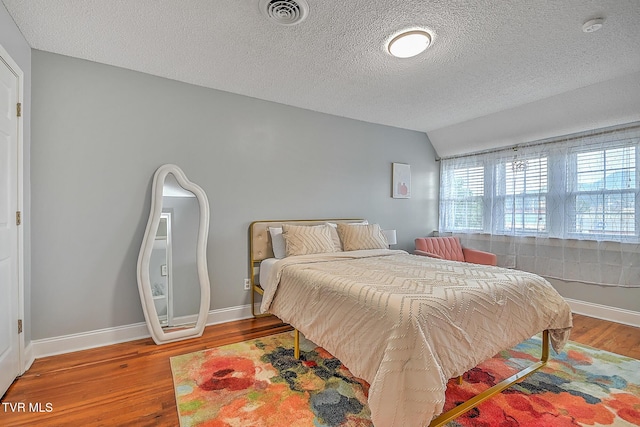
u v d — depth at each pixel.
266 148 3.24
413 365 1.34
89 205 2.41
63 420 1.56
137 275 2.49
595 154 3.15
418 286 1.76
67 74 2.33
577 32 2.02
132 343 2.49
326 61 2.40
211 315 2.95
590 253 3.19
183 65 2.48
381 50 2.24
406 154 4.38
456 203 4.49
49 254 2.27
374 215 4.07
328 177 3.67
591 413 1.63
